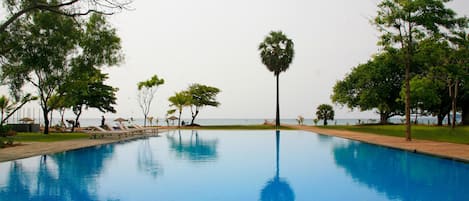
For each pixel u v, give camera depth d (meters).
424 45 20.16
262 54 43.56
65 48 24.72
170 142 22.27
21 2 18.73
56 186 8.62
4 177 9.76
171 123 62.62
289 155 15.07
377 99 47.50
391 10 20.22
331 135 27.20
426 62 20.88
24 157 13.27
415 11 19.81
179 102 49.56
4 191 8.09
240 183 9.02
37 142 19.70
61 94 29.25
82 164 12.24
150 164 12.32
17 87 24.47
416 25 20.16
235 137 26.84
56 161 12.98
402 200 7.30
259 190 8.22
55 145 17.78
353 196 7.64
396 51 20.66
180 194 7.78
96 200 7.29
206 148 18.16
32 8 15.00
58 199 7.37
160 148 18.22
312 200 7.30
